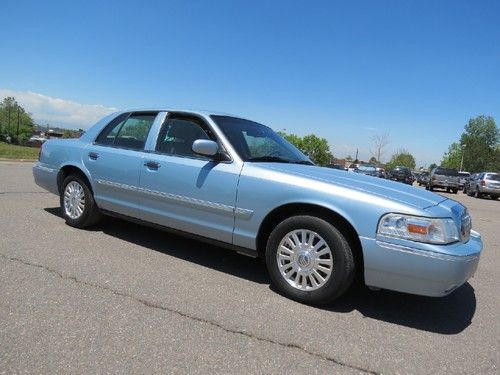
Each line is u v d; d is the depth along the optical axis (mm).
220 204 4391
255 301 3910
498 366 3125
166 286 4098
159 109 5312
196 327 3322
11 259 4488
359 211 3691
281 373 2809
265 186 4141
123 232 5941
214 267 4777
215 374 2734
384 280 3660
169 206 4832
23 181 11141
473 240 4125
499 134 113250
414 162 101375
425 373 2963
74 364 2719
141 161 5074
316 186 3912
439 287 3506
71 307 3494
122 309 3529
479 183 28156
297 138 66188
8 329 3078
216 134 4652
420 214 3545
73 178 5934
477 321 3939
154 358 2857
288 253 4031
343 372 2885
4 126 85625
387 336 3469
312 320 3627
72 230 5863
